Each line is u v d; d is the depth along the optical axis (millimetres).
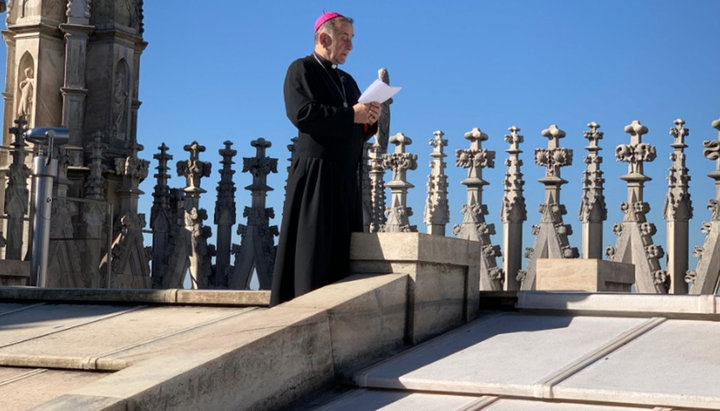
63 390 5770
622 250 15594
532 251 16422
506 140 16781
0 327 7438
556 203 16391
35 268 12344
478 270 7750
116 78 20438
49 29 20094
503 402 5586
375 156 18766
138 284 19156
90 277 17766
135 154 20297
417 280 7039
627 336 6477
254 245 19406
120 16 20531
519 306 7570
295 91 7262
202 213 19703
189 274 19688
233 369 5500
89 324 7332
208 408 5324
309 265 7145
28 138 12492
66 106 19969
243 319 6266
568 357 6152
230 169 19781
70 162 19516
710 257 14867
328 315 6273
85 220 17812
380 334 6742
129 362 6004
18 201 16672
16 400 5598
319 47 7523
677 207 15188
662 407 5195
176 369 5230
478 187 17078
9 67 20531
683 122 15297
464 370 6102
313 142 7273
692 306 6809
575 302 7320
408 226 18172
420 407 5668
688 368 5664
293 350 5969
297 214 7281
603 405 5363
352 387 6223
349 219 7383
